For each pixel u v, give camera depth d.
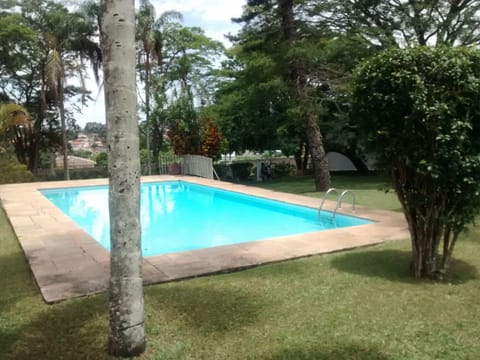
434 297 3.91
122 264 2.85
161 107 20.58
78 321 3.50
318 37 14.25
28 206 10.15
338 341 3.08
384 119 4.25
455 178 3.98
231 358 2.88
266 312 3.62
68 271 4.87
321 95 13.97
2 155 17.08
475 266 4.82
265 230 9.03
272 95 14.23
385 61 4.15
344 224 8.48
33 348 3.06
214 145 19.19
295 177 21.75
